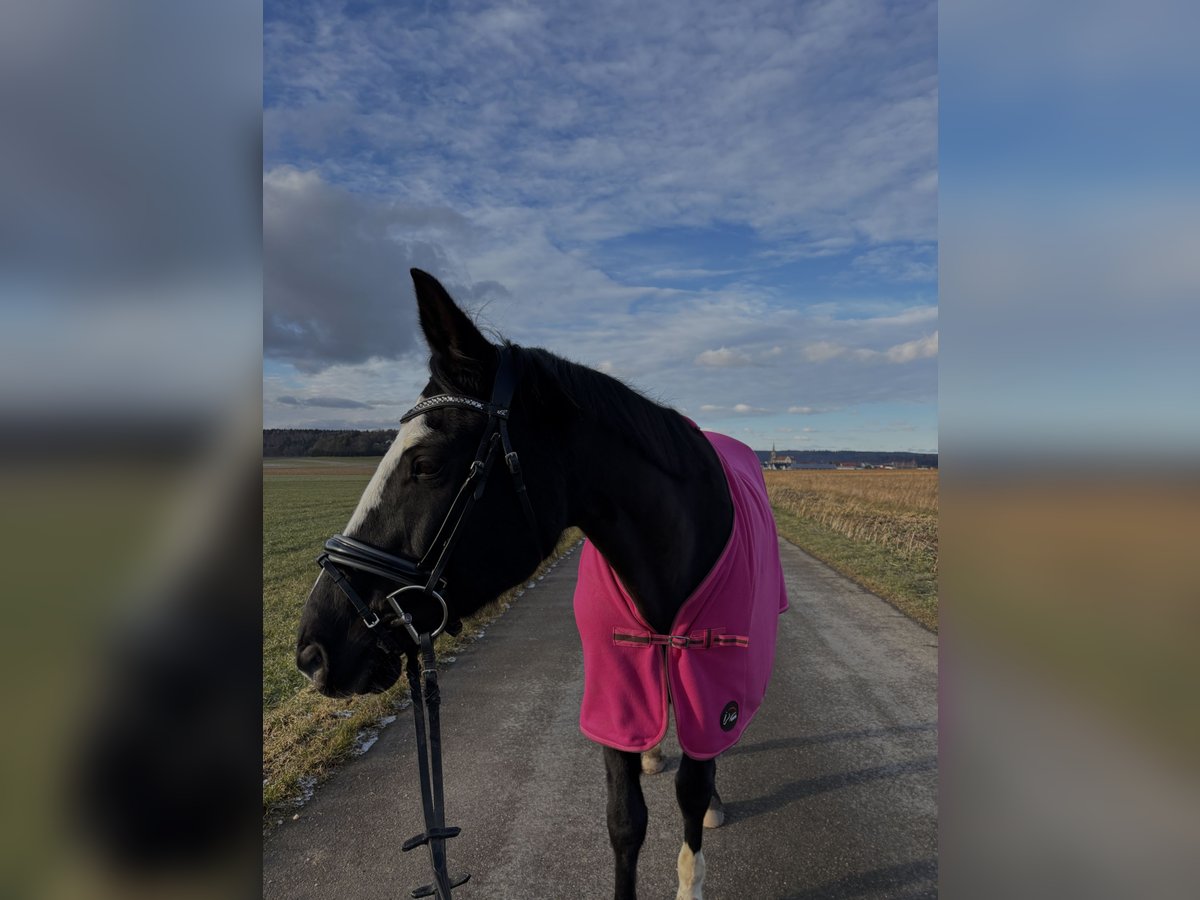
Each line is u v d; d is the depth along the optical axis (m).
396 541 1.69
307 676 1.73
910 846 2.73
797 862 2.63
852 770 3.40
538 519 1.77
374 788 3.19
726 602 2.02
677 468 1.98
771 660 2.49
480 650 5.55
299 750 3.54
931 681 4.76
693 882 2.25
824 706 4.27
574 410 1.80
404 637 1.77
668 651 1.98
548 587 8.38
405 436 1.71
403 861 2.62
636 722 1.99
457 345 1.74
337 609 1.73
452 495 1.68
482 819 2.93
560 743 3.70
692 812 2.18
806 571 9.47
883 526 14.70
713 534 2.07
